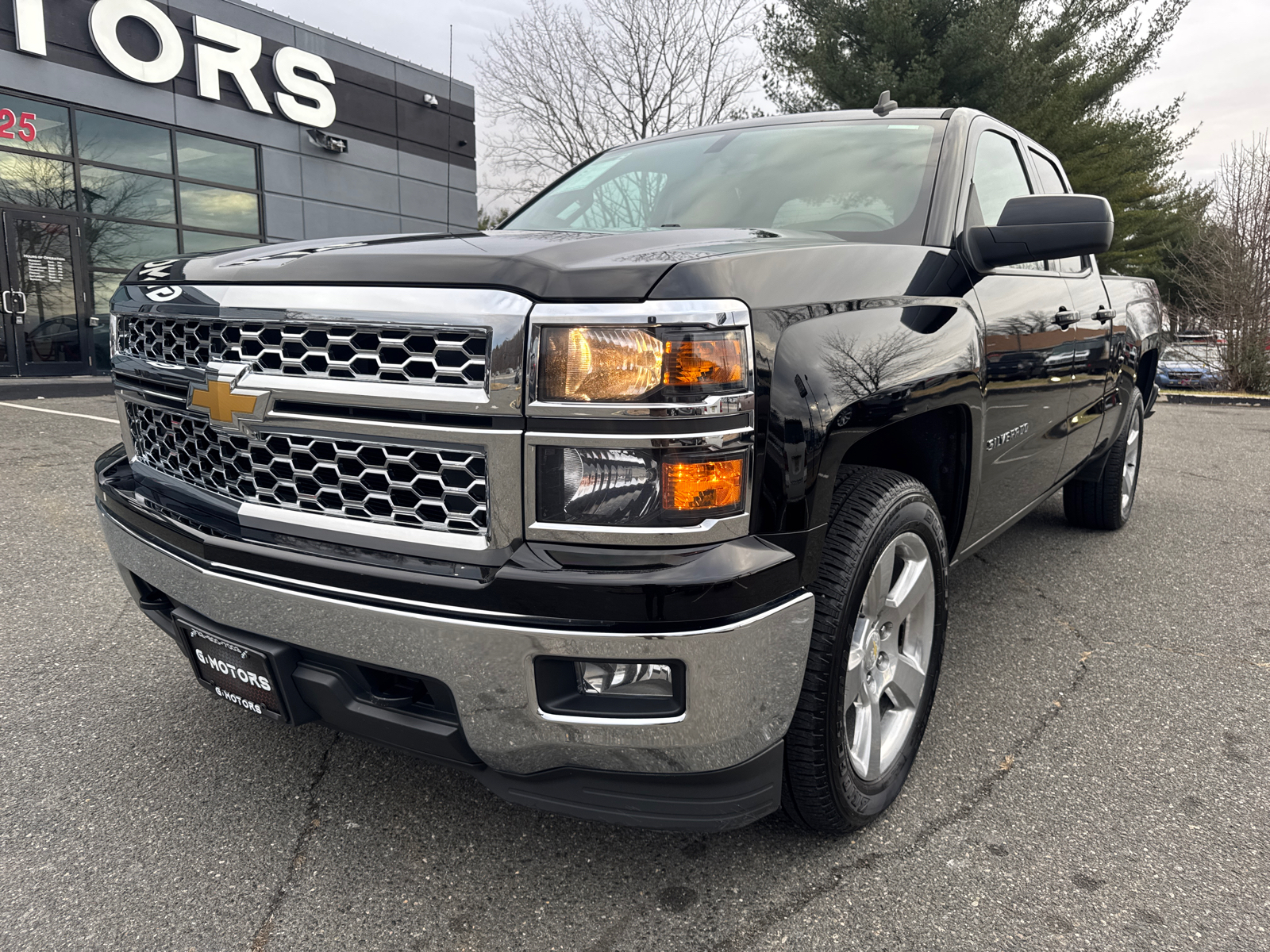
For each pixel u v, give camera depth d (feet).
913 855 6.25
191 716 8.19
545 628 4.75
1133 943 5.38
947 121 9.02
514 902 5.75
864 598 6.03
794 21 61.87
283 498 5.69
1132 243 90.22
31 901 5.68
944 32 57.72
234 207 47.09
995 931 5.48
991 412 7.68
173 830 6.46
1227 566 13.42
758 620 4.93
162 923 5.50
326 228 51.72
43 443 21.94
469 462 4.96
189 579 5.92
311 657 5.56
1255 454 24.72
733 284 4.96
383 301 5.07
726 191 8.89
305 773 7.26
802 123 9.75
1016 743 7.91
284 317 5.39
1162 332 15.84
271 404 5.51
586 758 5.11
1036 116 63.72
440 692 5.14
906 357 6.07
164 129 43.68
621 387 4.64
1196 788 7.16
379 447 5.22
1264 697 8.86
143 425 6.94
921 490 6.58
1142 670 9.52
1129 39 70.03
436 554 5.05
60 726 7.96
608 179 9.94
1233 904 5.74
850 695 6.06
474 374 4.86
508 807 6.82
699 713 4.89
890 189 8.24
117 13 41.01
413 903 5.73
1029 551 14.24
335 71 50.85
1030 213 7.28
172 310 6.07
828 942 5.39
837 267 5.97
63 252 40.73
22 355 40.01
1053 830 6.56
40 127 39.34
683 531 4.72
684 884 5.93
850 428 5.47
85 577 12.00
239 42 45.88
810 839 6.42
